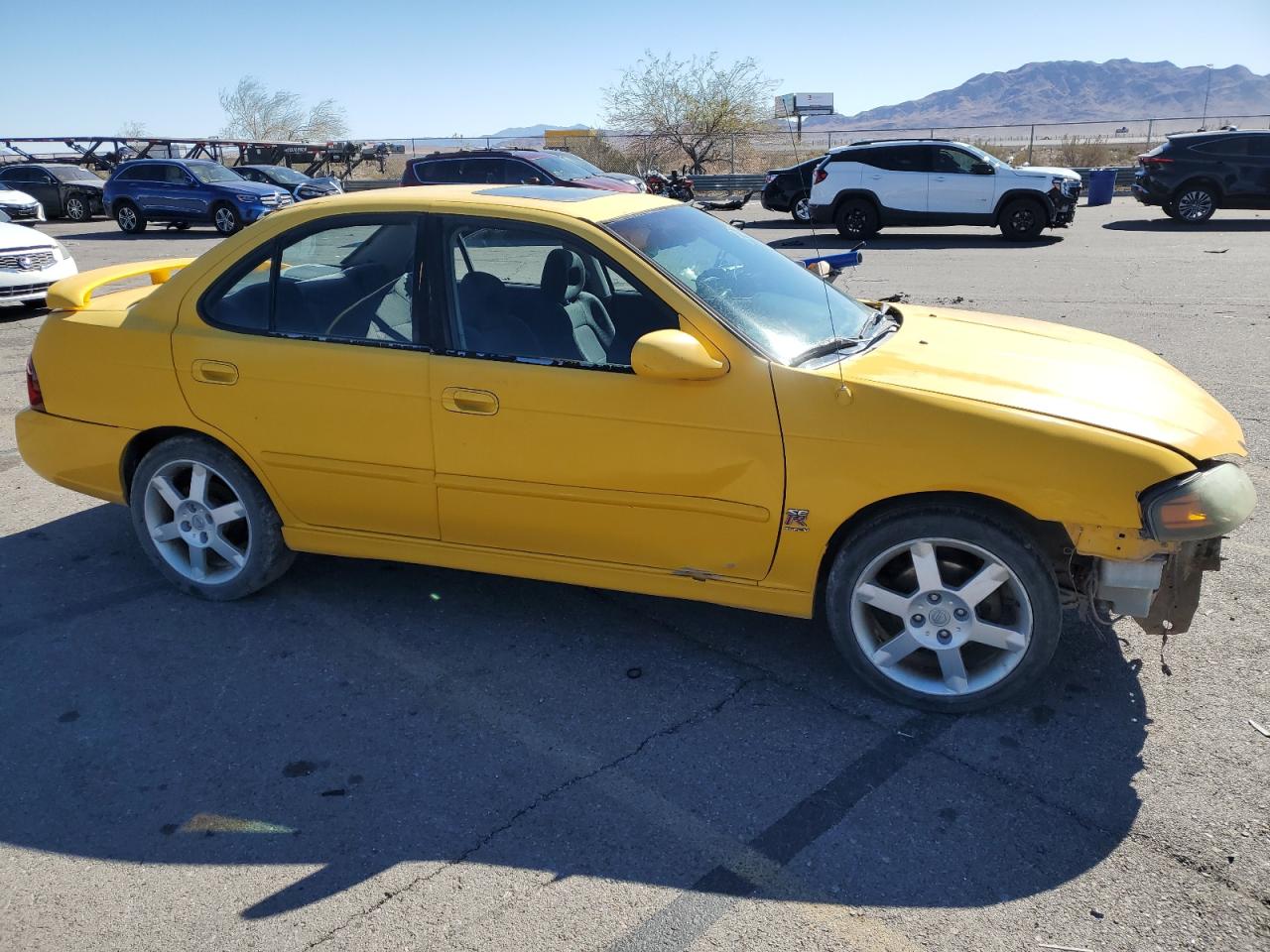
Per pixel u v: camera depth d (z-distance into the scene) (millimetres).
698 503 3391
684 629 4012
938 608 3314
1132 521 2998
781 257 4344
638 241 3639
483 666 3764
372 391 3697
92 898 2646
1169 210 18344
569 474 3518
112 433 4180
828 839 2797
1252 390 6820
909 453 3133
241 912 2582
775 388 3266
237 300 3965
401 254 3756
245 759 3230
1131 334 8688
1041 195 16688
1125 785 2971
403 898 2615
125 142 34000
